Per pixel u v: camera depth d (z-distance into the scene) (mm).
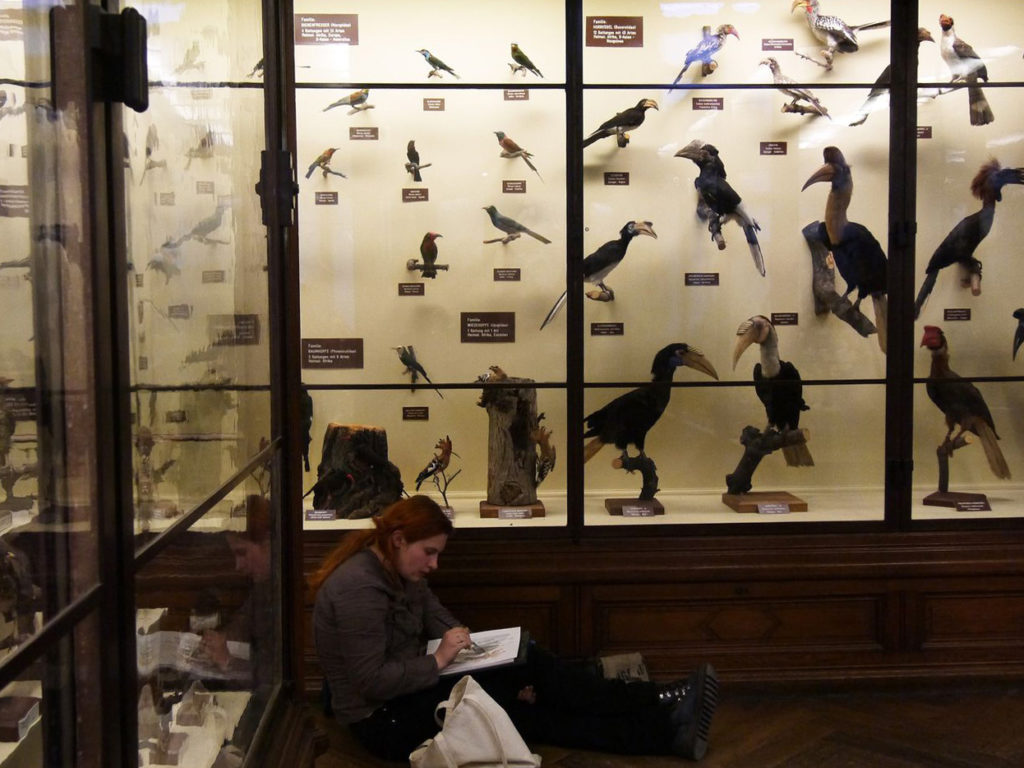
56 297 1247
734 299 3775
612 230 3732
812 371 3781
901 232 3680
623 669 3387
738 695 3574
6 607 1195
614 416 3750
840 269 3756
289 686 2441
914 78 3674
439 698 2822
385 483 3729
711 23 3707
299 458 2521
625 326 3752
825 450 3781
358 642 2781
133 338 1395
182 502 1637
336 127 3699
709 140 3736
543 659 3041
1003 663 3643
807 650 3613
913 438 3760
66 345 1247
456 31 3680
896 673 3615
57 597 1204
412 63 3686
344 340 3740
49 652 1123
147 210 1481
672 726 3031
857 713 3420
